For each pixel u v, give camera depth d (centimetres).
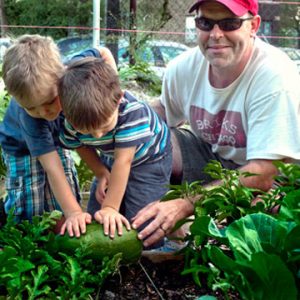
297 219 170
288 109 257
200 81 296
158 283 199
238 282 161
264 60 267
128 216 264
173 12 1057
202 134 307
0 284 176
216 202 199
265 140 255
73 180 270
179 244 233
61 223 222
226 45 264
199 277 200
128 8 958
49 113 219
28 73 208
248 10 263
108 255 195
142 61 812
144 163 261
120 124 224
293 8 1187
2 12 1446
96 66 207
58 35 1413
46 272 185
